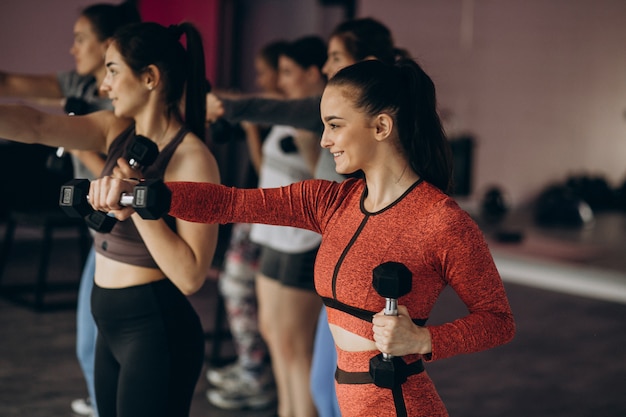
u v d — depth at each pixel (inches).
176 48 82.8
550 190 464.1
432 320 212.5
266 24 337.4
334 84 63.7
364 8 355.3
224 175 325.1
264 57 155.9
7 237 221.1
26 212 215.3
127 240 80.8
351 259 62.8
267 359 170.2
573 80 470.0
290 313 125.3
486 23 414.0
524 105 442.9
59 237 300.4
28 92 114.2
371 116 62.7
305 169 131.2
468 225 60.9
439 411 62.9
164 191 59.2
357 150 63.4
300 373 125.6
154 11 311.1
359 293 62.2
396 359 61.0
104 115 86.4
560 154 471.5
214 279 240.4
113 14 111.2
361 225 63.7
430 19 386.3
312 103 104.2
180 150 81.3
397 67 64.9
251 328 148.9
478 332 59.7
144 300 80.3
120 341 81.6
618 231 390.6
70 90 115.5
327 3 345.1
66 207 61.8
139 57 80.5
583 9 467.8
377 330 58.3
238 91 338.0
